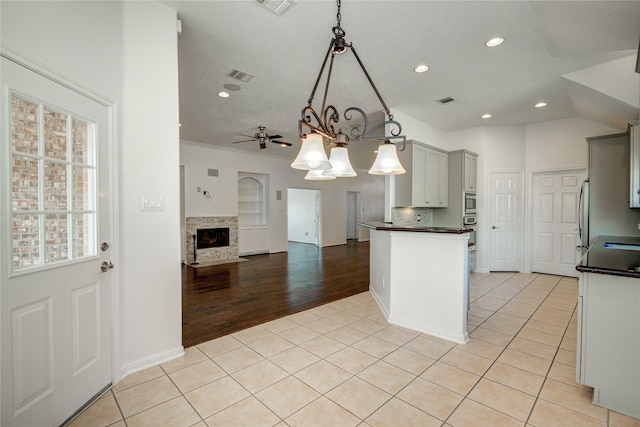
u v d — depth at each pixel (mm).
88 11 1863
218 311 3674
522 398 1960
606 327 1878
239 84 3732
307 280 5320
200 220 7090
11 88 1398
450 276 2850
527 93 4102
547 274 5594
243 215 8359
